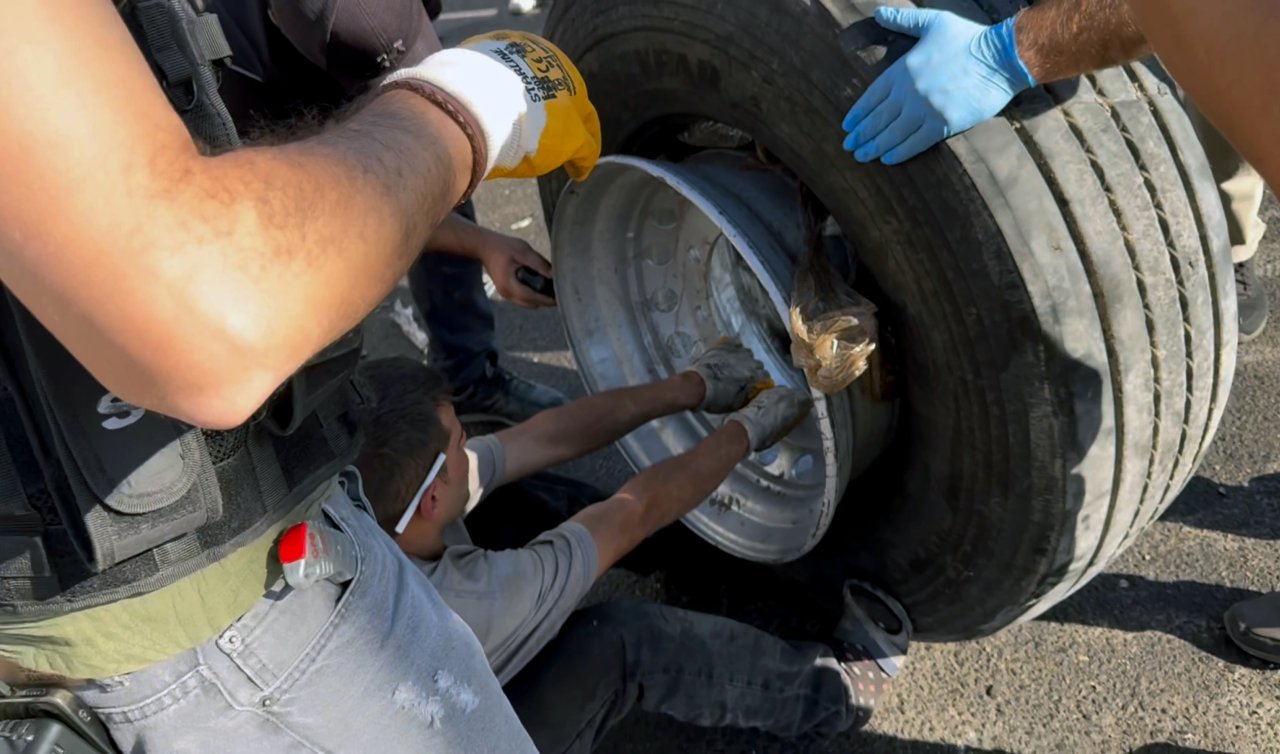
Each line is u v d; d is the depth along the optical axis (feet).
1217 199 4.65
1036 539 5.00
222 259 2.14
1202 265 4.62
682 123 5.92
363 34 4.50
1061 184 4.30
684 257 6.89
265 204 2.24
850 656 6.40
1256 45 2.64
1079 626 6.94
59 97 1.94
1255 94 2.70
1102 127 4.40
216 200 2.16
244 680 3.43
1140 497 5.00
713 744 6.65
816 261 5.12
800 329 4.91
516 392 8.96
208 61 2.93
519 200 11.49
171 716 3.39
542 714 5.55
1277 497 7.52
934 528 5.58
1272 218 9.65
